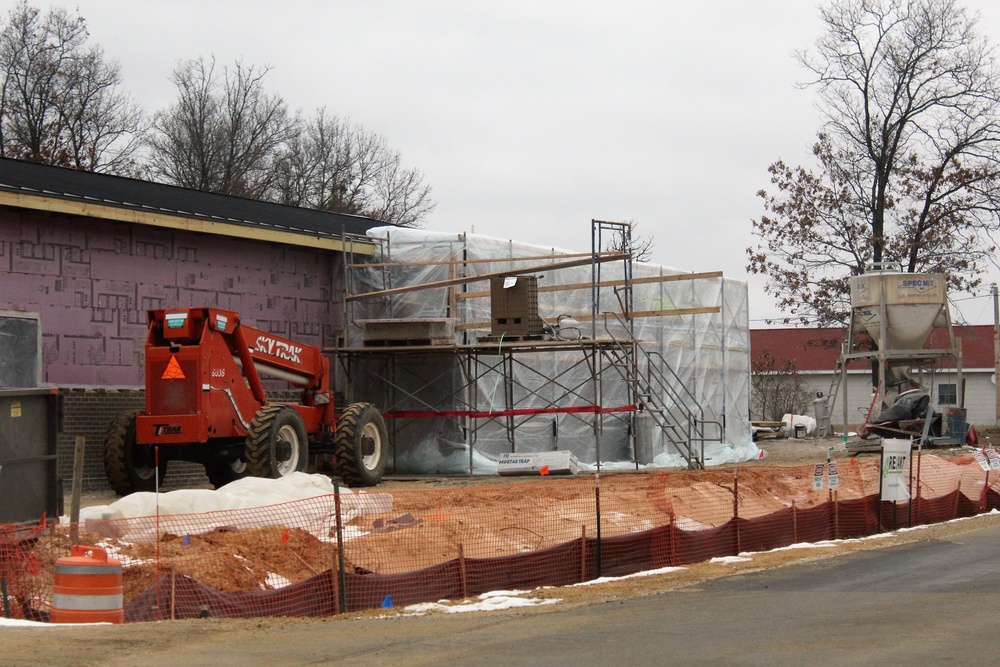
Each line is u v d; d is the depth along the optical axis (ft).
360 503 50.44
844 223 145.89
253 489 51.08
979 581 38.45
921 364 104.83
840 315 146.51
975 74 136.87
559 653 26.61
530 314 75.31
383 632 29.81
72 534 36.09
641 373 93.81
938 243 140.87
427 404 78.13
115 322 68.44
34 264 64.28
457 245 82.17
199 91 162.61
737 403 110.52
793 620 30.89
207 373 56.90
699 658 25.72
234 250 75.97
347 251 81.20
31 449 40.01
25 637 28.35
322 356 74.02
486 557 41.16
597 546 41.34
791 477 71.46
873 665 24.72
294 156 174.50
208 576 35.83
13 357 62.49
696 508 57.31
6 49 140.87
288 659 26.09
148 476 60.13
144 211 68.13
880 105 141.18
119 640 28.14
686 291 103.04
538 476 75.05
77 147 144.36
